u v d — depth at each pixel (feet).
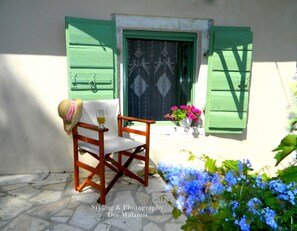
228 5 10.48
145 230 6.72
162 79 11.62
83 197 8.46
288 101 11.26
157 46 11.38
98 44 9.53
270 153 11.70
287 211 3.69
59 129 10.21
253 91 11.13
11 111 9.75
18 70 9.55
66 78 9.95
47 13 9.44
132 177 9.00
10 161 10.03
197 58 10.91
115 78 10.08
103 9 9.80
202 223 3.91
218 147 11.36
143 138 10.88
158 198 8.40
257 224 3.59
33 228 6.76
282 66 11.07
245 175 4.59
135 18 10.08
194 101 11.23
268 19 10.73
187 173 4.65
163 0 10.11
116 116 9.84
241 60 10.25
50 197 8.44
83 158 10.50
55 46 9.68
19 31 9.34
